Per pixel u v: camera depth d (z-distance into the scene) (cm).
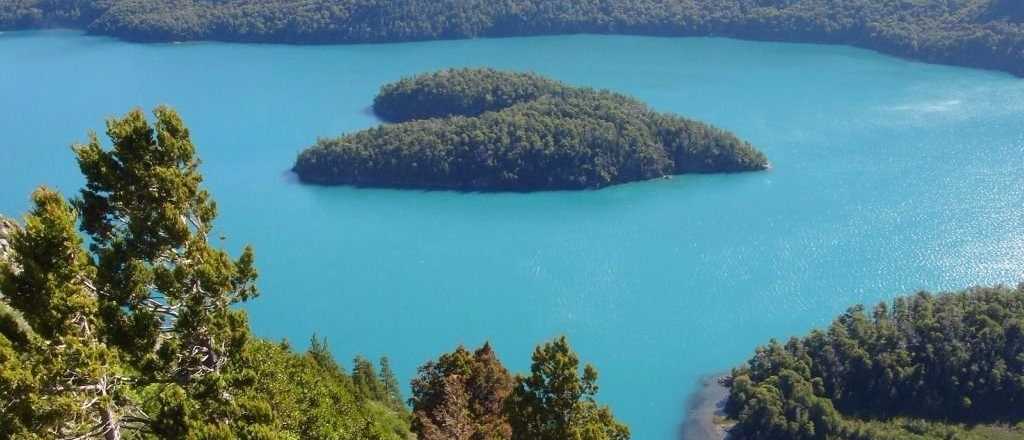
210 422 4425
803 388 11850
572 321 14862
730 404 12525
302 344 14312
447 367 7750
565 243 17838
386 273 16738
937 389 12281
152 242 4547
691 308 15112
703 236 17800
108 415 4097
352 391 8794
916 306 13238
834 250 16788
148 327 4475
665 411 12644
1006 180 19388
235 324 4719
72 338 3825
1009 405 12194
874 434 11306
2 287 3881
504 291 15900
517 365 13625
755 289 15638
